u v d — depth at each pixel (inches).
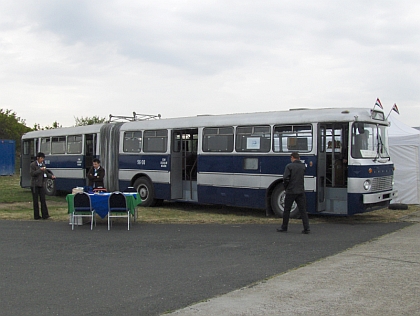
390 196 573.3
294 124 559.2
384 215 611.8
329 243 423.8
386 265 334.6
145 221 565.3
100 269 335.6
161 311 244.4
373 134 552.7
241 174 605.0
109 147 773.3
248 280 302.7
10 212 651.5
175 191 686.5
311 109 564.1
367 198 525.3
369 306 246.5
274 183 578.2
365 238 446.6
